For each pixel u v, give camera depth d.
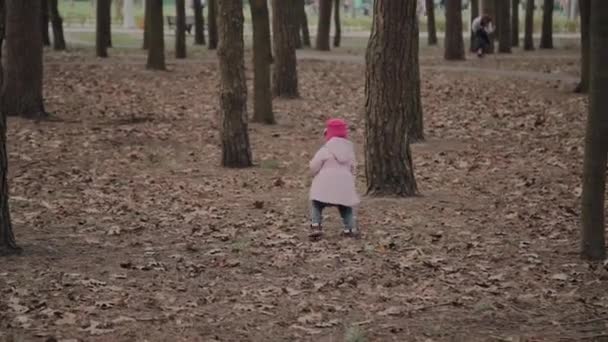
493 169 17.95
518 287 9.74
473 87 31.52
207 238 12.04
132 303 8.90
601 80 10.50
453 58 41.53
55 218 13.17
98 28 39.72
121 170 17.45
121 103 26.62
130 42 55.38
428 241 11.92
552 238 12.21
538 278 10.10
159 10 34.50
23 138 20.05
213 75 34.16
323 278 10.00
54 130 21.31
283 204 14.53
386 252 11.27
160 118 24.27
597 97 10.55
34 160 17.91
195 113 25.39
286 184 16.44
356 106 27.84
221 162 18.25
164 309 8.70
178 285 9.64
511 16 54.72
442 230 12.62
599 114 10.59
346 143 12.09
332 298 9.26
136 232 12.37
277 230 12.51
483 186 16.20
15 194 14.85
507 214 13.75
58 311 8.43
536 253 11.30
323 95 30.00
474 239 12.08
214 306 8.91
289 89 28.88
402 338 8.02
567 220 13.38
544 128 23.47
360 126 24.39
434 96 29.70
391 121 14.78
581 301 9.20
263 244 11.64
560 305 9.09
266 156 19.56
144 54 43.16
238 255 11.02
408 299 9.23
